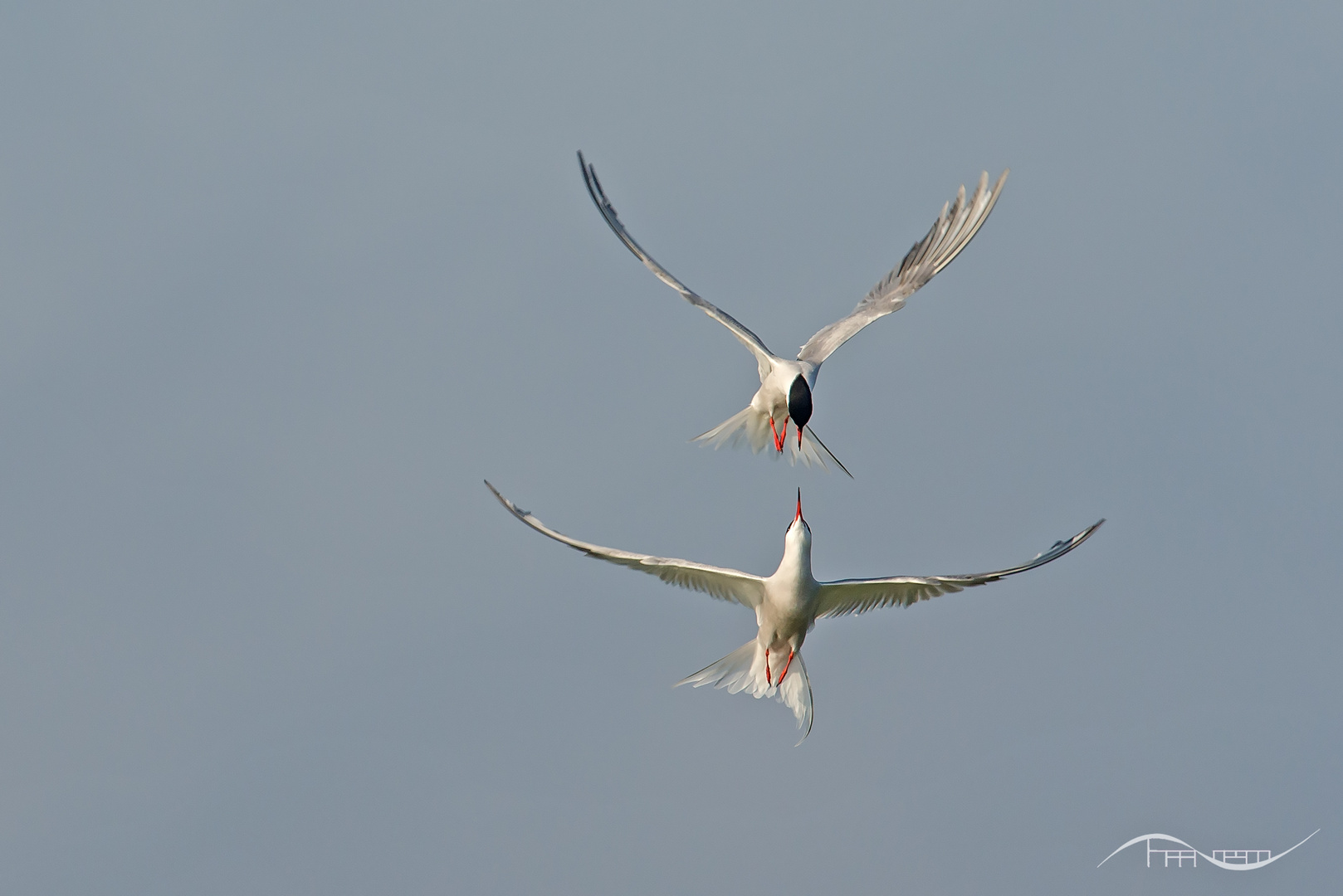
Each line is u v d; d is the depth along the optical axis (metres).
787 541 14.16
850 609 14.64
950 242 17.27
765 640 14.60
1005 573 13.88
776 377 15.46
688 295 15.76
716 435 16.23
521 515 13.67
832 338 16.81
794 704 14.64
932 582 14.09
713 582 14.37
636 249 16.02
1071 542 14.09
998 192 17.00
